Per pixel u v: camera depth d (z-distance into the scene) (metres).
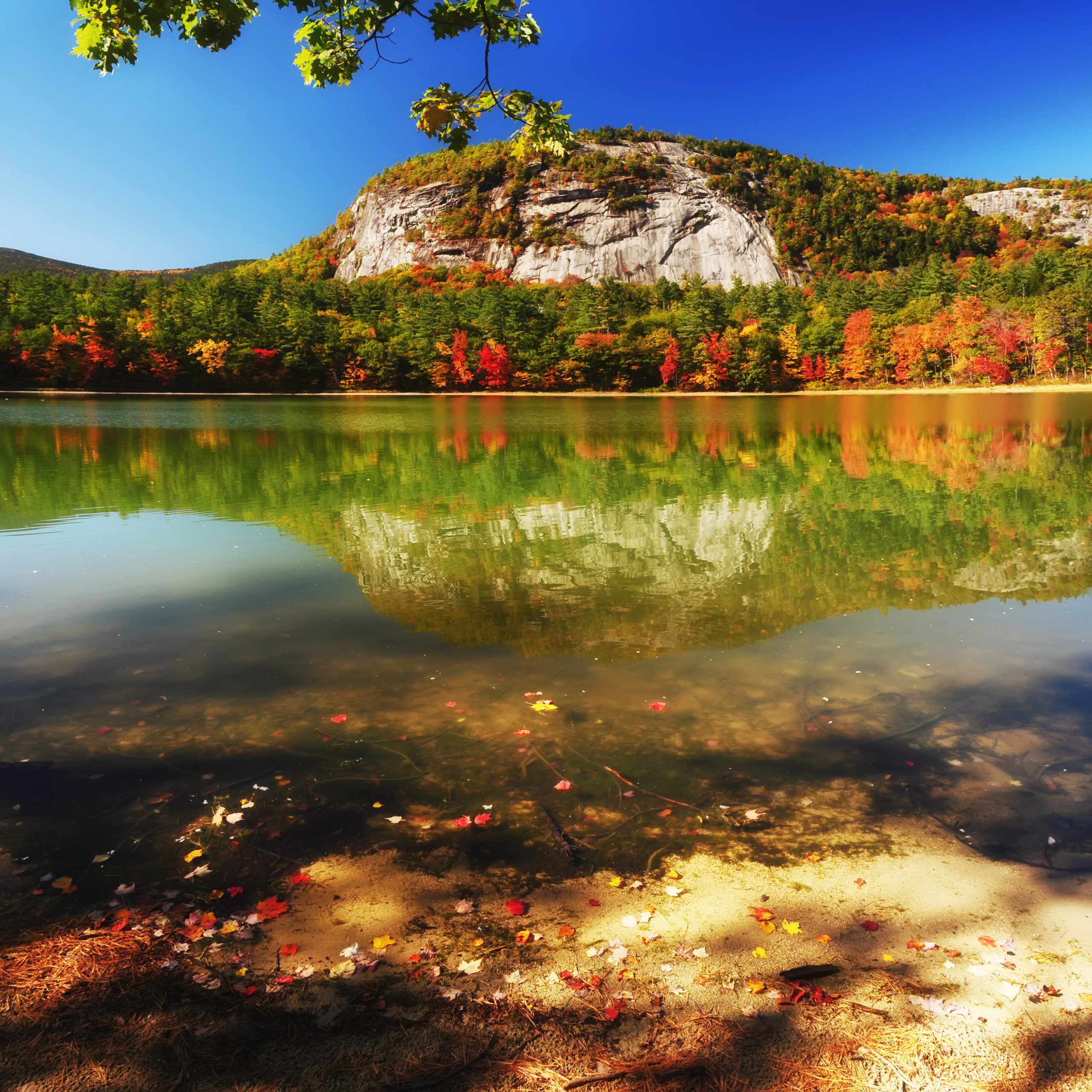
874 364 83.06
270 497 12.89
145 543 9.05
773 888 2.70
